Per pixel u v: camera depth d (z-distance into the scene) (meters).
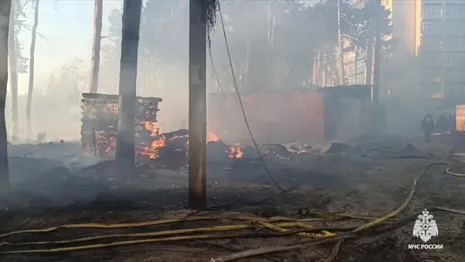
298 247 5.25
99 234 5.86
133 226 6.25
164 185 10.30
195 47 7.50
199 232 5.90
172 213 7.09
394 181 10.86
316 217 6.87
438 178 11.36
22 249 5.23
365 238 5.77
